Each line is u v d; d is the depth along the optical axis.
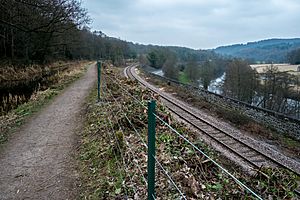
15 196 5.61
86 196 5.45
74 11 34.59
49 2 27.20
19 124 10.57
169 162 6.55
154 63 99.62
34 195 5.61
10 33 36.22
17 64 32.88
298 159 13.12
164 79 39.22
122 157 6.38
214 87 59.97
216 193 5.99
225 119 19.42
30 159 7.35
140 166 6.14
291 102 37.81
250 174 9.41
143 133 8.29
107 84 15.67
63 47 49.16
